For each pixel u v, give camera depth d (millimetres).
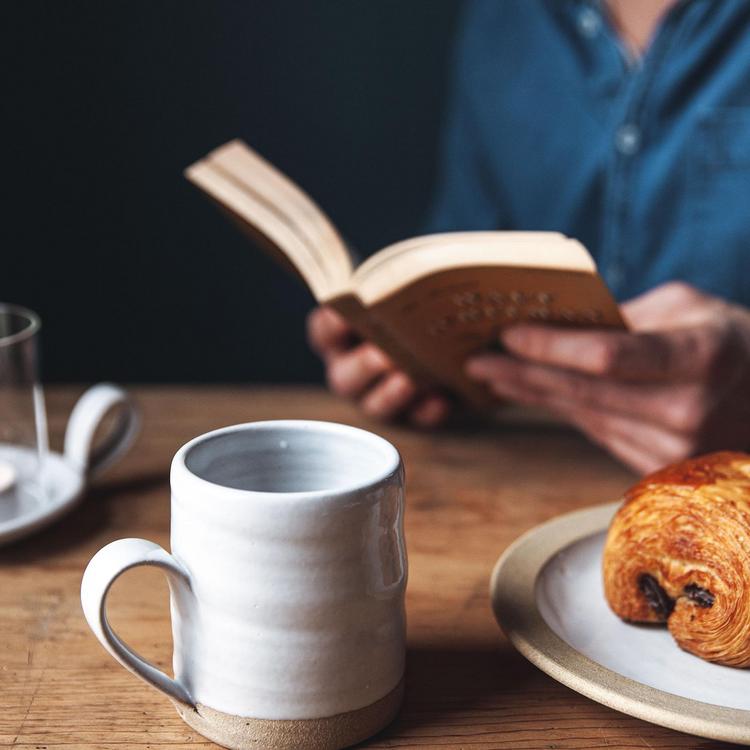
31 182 2164
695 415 1015
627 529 817
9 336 990
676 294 1103
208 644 740
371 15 2127
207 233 2230
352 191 2242
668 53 1474
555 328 979
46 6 2064
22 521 926
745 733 727
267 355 2322
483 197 1765
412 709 783
